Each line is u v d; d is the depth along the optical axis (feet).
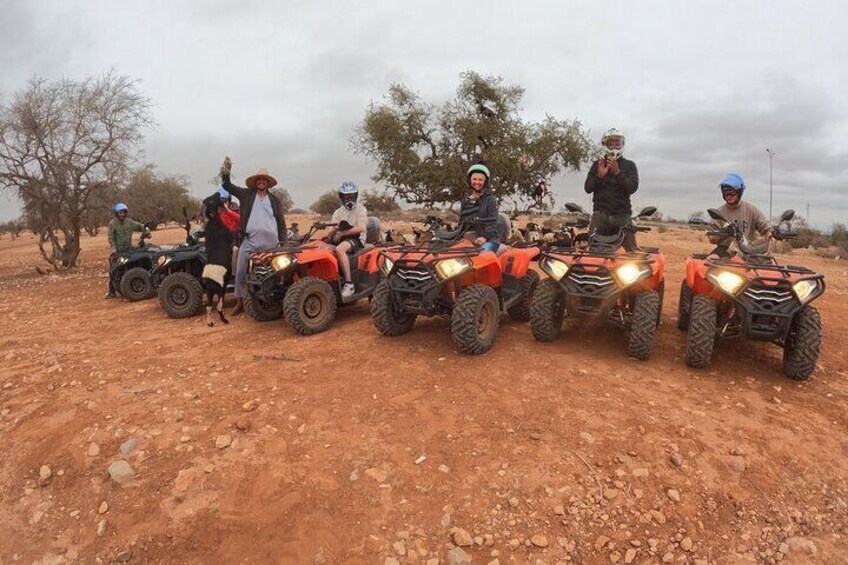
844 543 9.93
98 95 55.06
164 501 11.07
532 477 11.37
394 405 14.35
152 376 17.19
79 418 14.32
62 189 55.01
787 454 12.16
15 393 16.42
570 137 42.75
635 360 17.49
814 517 10.51
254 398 15.10
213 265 24.09
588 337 19.99
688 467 11.70
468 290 17.79
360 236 24.85
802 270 15.83
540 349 18.51
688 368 16.89
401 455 12.20
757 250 17.78
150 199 87.51
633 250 20.59
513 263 21.38
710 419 13.50
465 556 9.54
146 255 33.45
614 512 10.53
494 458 12.00
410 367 16.90
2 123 52.90
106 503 11.14
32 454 12.94
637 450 12.20
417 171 42.57
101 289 39.91
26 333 24.62
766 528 10.23
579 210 21.07
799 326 15.52
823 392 15.31
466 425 13.29
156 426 13.66
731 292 15.64
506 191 44.50
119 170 56.85
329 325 22.17
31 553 10.27
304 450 12.50
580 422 13.33
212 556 9.84
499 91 42.63
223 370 17.47
